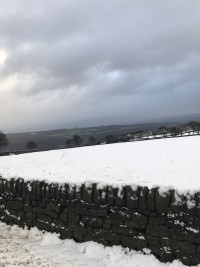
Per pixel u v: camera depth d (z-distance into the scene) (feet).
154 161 23.38
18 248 16.56
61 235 17.46
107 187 15.57
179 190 13.29
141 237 14.25
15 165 27.63
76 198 16.76
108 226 15.42
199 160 21.99
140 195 14.33
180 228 13.12
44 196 18.53
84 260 14.82
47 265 14.20
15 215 20.68
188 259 12.86
